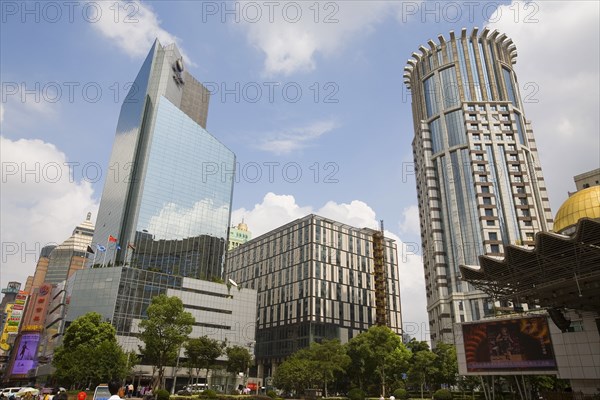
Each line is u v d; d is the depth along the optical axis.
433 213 114.44
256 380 110.38
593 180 66.94
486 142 115.12
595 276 32.88
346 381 97.44
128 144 131.88
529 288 40.56
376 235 136.62
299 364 75.75
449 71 127.75
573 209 43.31
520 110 125.00
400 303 153.88
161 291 100.75
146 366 89.75
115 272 96.69
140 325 60.97
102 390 24.75
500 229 103.94
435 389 79.25
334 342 85.06
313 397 72.94
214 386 96.19
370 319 141.75
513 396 54.62
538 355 42.22
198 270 125.50
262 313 147.38
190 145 137.12
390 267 156.75
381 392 86.12
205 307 106.62
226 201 143.88
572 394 39.84
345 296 138.12
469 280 43.56
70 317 93.88
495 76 126.69
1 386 111.12
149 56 147.62
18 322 143.38
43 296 122.44
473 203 108.50
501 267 38.84
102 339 69.94
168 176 127.94
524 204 107.38
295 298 135.25
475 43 129.88
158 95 137.88
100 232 129.50
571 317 41.28
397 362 81.38
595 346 39.09
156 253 118.12
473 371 46.09
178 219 126.62
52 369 87.81
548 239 32.41
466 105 120.19
